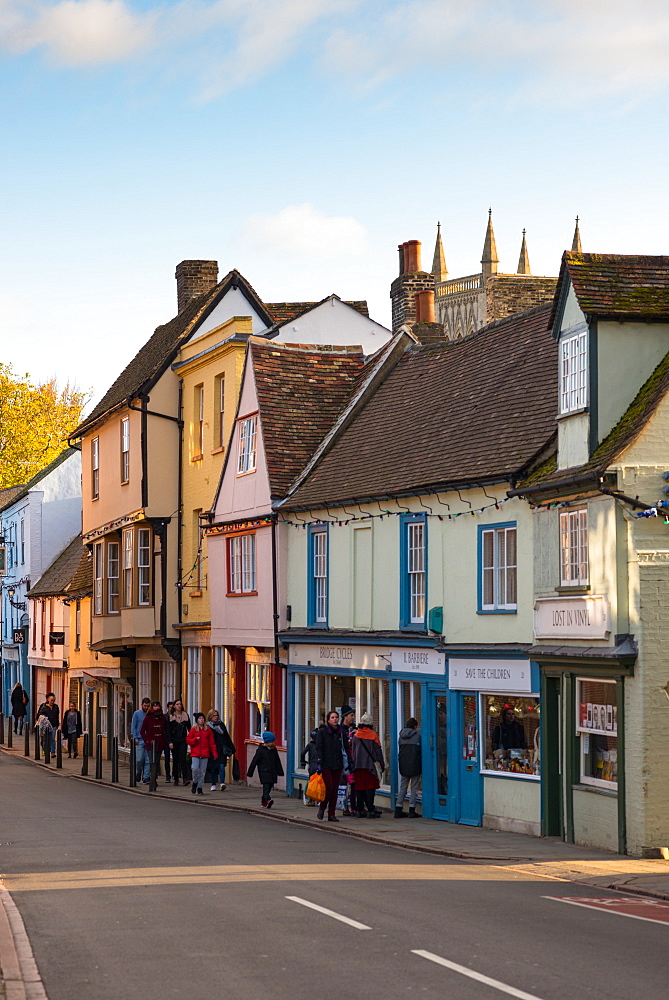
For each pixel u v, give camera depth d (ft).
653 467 62.18
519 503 71.61
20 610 209.97
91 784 113.29
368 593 88.94
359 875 53.42
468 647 75.05
